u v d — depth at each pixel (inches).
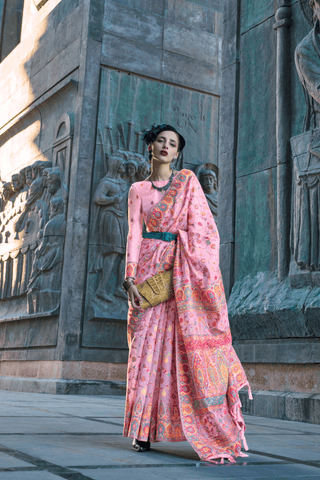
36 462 78.1
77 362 344.2
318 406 179.8
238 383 99.3
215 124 433.1
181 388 96.7
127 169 379.6
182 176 106.9
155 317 101.3
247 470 82.0
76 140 370.6
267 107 236.4
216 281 100.7
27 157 452.4
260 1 249.8
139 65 401.1
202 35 438.0
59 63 414.3
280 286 210.8
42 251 367.9
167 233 105.0
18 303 422.3
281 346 205.0
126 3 405.4
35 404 213.5
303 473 80.9
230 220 245.1
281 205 216.5
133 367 99.5
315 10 209.6
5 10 566.3
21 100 469.7
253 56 249.4
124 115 388.8
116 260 365.1
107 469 75.7
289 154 218.7
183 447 107.7
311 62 205.6
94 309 349.7
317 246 195.6
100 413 179.8
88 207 361.7
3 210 472.4
